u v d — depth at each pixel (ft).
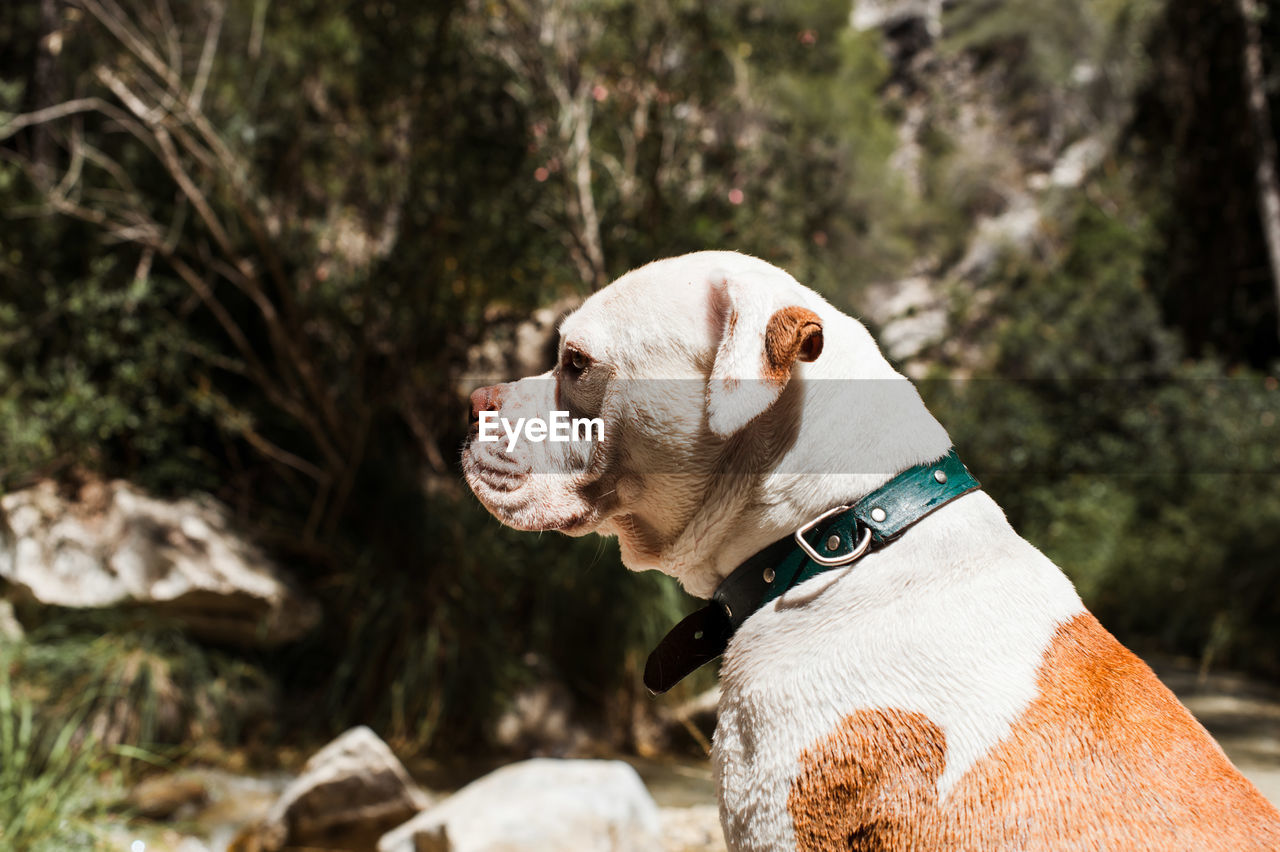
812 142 27.27
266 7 21.42
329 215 22.39
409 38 20.08
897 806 4.18
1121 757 4.08
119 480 18.62
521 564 20.24
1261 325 46.96
